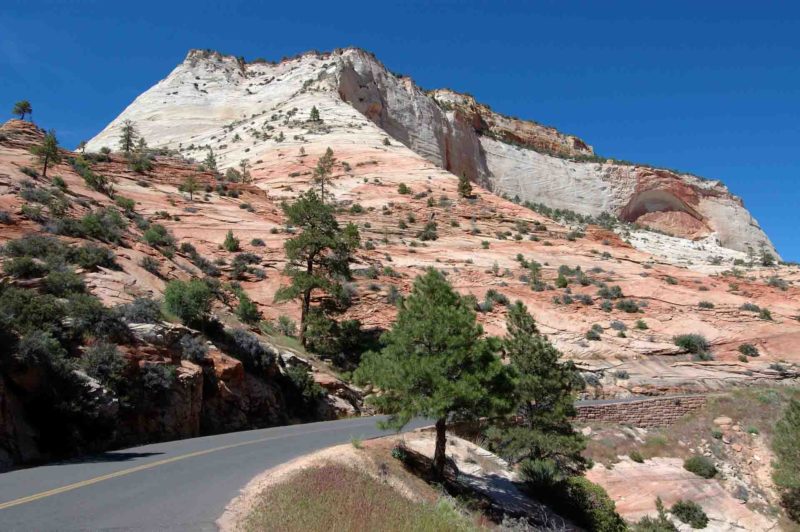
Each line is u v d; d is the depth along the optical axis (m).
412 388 14.23
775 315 42.50
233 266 37.09
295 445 15.11
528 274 45.97
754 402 28.92
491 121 152.12
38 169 37.00
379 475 12.70
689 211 130.62
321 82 101.06
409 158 74.12
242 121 97.00
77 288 18.45
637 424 27.62
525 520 13.63
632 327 39.91
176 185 49.94
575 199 123.44
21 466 11.75
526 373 21.03
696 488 22.58
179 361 17.98
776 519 22.14
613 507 18.75
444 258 47.97
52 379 13.52
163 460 12.52
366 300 37.34
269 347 24.38
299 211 32.66
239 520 8.28
